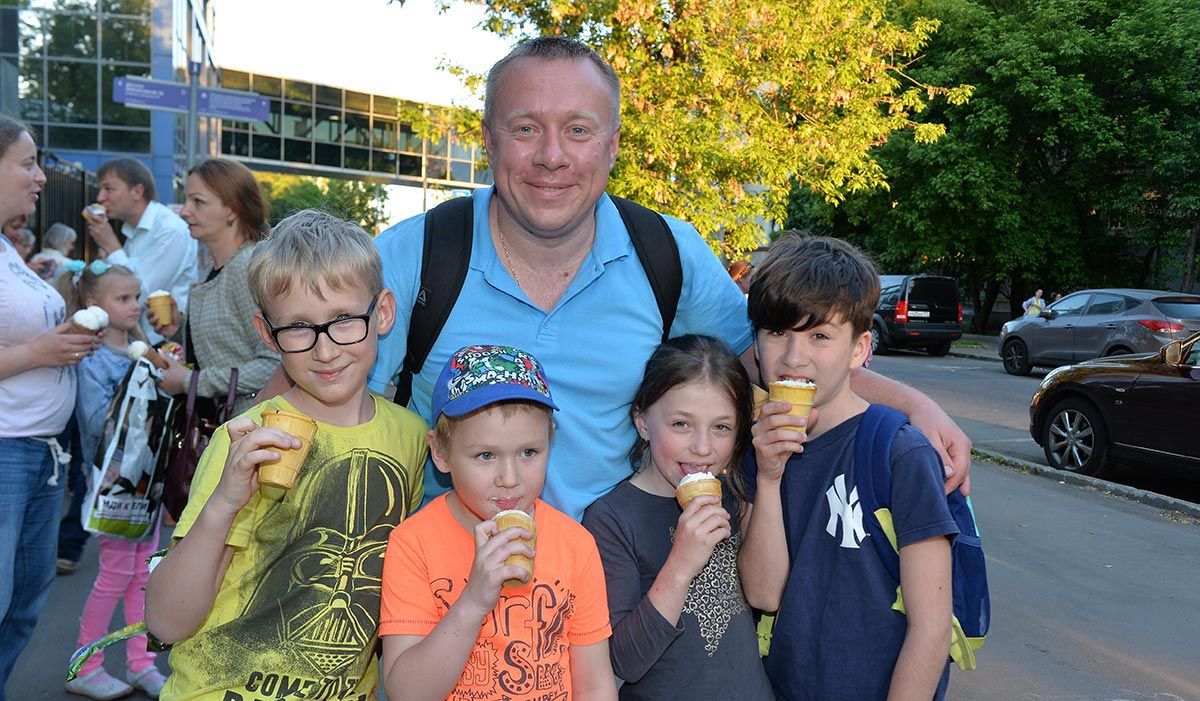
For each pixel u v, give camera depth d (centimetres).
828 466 222
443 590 197
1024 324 1745
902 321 2153
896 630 209
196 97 754
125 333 437
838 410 228
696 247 250
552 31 1140
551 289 234
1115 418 820
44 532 312
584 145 214
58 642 413
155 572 188
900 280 2191
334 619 202
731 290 259
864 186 1330
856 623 212
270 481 187
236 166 363
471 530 204
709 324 258
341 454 207
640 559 227
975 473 887
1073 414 878
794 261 221
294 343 199
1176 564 611
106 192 567
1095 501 781
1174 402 770
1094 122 2248
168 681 207
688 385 224
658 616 208
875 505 209
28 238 600
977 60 2311
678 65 1126
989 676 434
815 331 221
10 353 282
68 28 2048
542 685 199
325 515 204
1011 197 2334
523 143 214
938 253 2441
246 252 346
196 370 352
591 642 207
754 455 240
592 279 231
